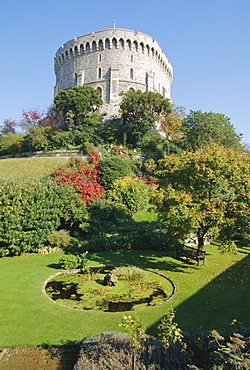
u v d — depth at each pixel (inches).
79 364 242.7
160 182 649.6
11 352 284.7
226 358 215.6
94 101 1749.5
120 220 881.5
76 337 310.7
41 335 314.7
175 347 241.1
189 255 620.7
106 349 249.3
